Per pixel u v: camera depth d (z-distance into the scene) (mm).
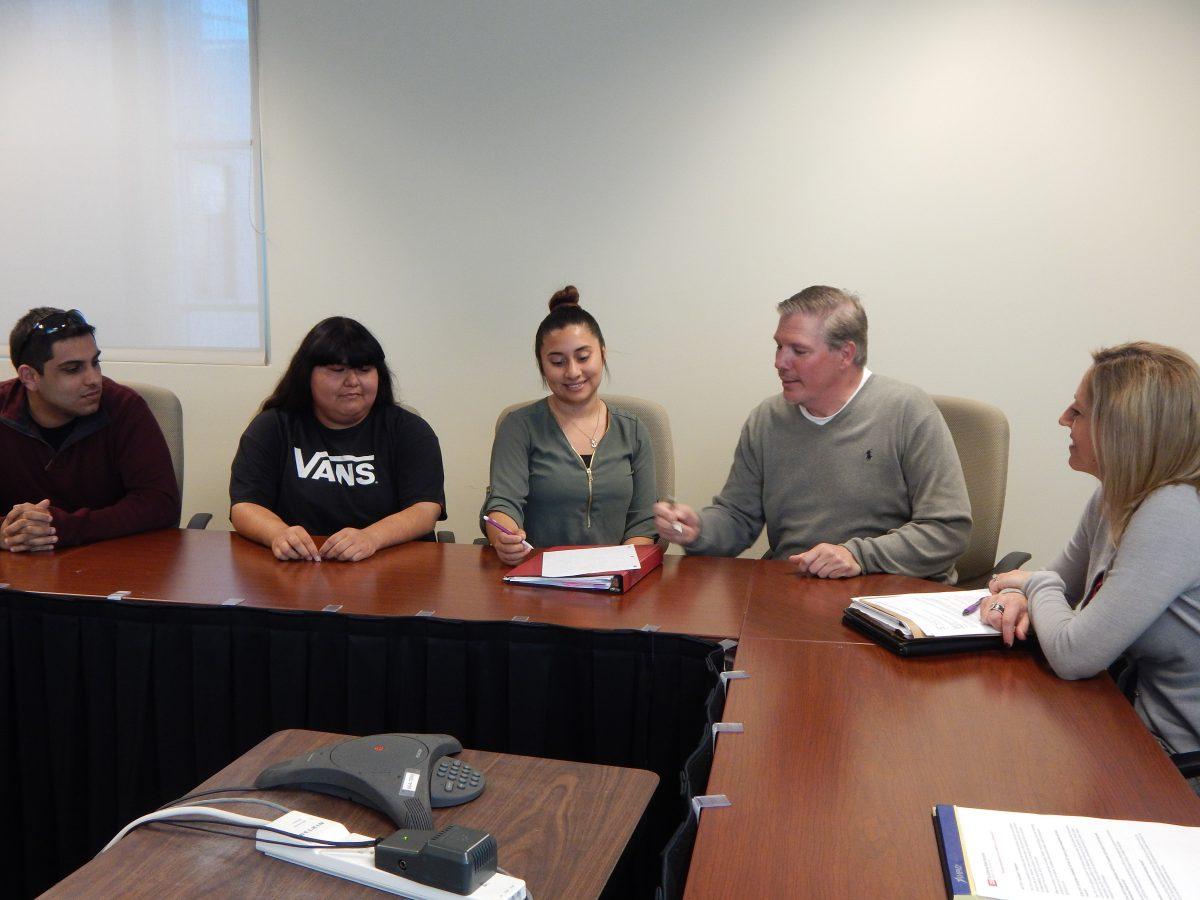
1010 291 2979
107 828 1833
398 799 1029
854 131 3010
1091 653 1418
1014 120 2912
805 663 1505
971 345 3025
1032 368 2998
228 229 3490
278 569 2004
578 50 3154
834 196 3047
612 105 3156
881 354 3088
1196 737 1450
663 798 1632
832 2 2973
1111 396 1474
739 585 1934
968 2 2895
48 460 2363
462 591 1862
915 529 2053
